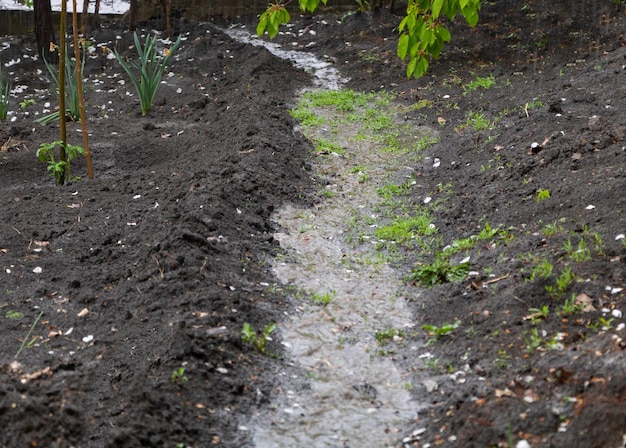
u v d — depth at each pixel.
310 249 5.52
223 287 4.76
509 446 3.24
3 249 5.45
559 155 6.15
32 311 4.57
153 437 3.44
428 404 3.80
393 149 7.58
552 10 11.21
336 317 4.65
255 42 12.07
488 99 8.55
